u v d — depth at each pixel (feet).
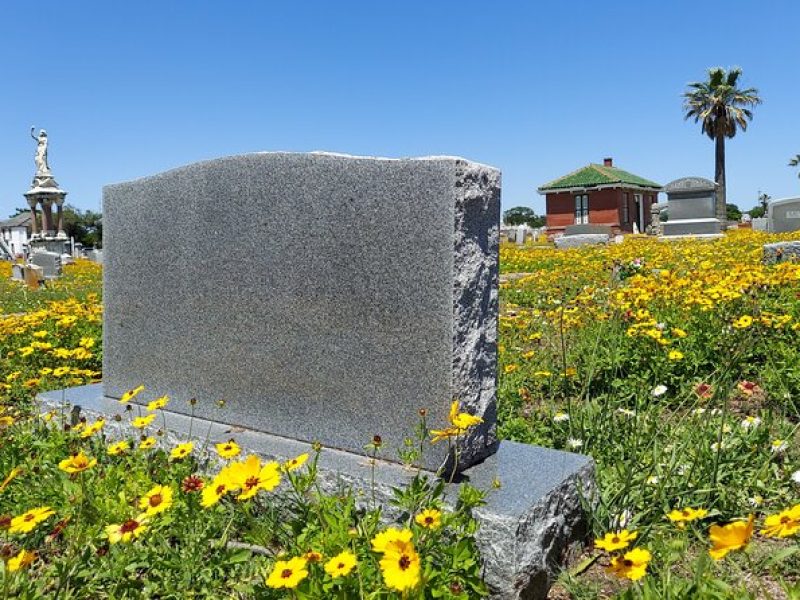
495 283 9.52
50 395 14.08
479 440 9.23
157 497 7.48
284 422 10.66
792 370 13.75
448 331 8.87
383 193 9.36
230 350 11.37
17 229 206.80
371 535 6.98
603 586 7.95
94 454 11.30
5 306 43.88
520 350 18.03
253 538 7.46
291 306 10.47
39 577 7.64
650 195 148.25
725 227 112.06
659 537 7.82
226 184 11.23
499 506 7.84
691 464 9.83
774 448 10.23
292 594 6.00
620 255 51.03
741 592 6.26
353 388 9.82
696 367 15.01
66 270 86.99
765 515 9.14
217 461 10.33
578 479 8.93
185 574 7.30
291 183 10.36
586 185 130.72
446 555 6.87
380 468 9.24
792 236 59.31
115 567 7.32
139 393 12.93
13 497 9.59
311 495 8.94
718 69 142.61
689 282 21.01
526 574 7.66
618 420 11.91
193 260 11.84
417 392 9.18
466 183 8.89
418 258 9.09
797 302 18.39
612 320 17.02
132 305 13.03
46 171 122.31
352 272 9.74
